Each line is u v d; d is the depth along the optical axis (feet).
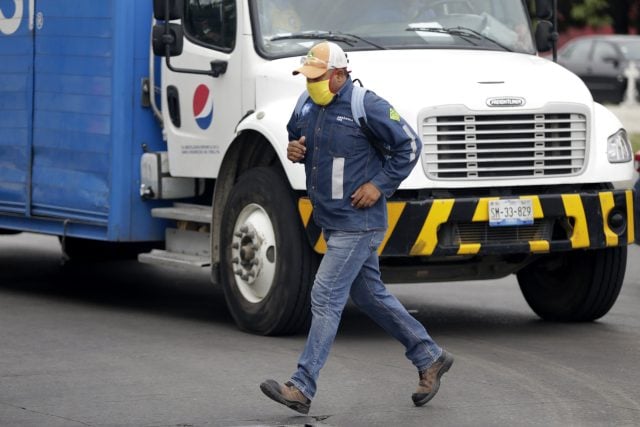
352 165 66.74
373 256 68.95
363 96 66.49
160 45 92.43
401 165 66.49
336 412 68.28
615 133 91.76
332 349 85.61
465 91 86.79
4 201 110.01
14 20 107.96
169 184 99.96
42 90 106.01
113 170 100.12
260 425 65.46
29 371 78.28
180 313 102.06
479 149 86.74
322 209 67.56
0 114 109.60
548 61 95.66
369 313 69.51
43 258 140.26
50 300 108.88
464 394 72.49
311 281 87.10
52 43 104.94
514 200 86.63
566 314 97.76
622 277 94.99
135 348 85.46
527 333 93.20
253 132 91.40
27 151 107.65
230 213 91.76
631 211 91.25
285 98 89.35
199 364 80.12
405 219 84.38
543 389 73.82
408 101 85.51
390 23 94.17
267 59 91.71
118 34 99.76
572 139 89.56
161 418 66.85
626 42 319.88
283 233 87.20
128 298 111.14
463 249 86.07
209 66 95.30
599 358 83.25
